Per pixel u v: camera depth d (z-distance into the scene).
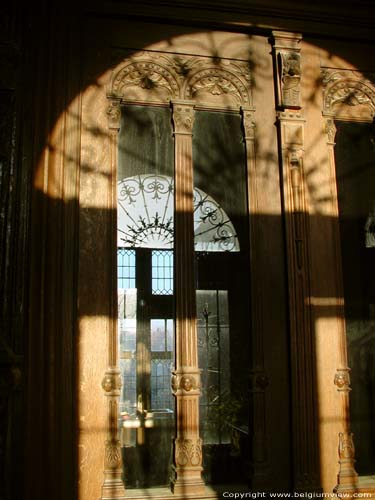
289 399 3.48
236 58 3.80
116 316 3.33
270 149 3.74
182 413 3.33
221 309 3.52
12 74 3.41
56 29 3.49
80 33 3.55
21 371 3.12
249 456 3.41
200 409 3.41
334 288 3.65
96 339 3.28
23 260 3.21
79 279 3.31
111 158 3.49
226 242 3.60
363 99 3.95
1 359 3.08
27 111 3.38
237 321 3.53
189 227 3.53
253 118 3.76
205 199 3.62
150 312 3.43
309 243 3.64
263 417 3.42
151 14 3.66
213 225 3.61
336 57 3.95
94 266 3.35
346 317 3.67
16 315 3.16
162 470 3.31
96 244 3.38
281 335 3.54
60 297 3.21
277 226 3.66
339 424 3.50
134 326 3.40
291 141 3.73
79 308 3.28
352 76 3.96
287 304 3.56
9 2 3.49
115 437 3.21
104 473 3.18
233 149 3.73
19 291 3.18
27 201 3.28
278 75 3.79
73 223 3.32
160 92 3.66
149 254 3.49
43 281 3.20
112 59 3.62
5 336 3.13
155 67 3.68
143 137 3.62
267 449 3.40
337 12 3.91
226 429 3.41
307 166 3.76
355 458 3.54
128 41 3.66
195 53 3.75
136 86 3.63
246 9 3.78
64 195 3.33
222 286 3.54
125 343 3.37
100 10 3.59
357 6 3.94
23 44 3.46
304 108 3.82
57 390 3.13
